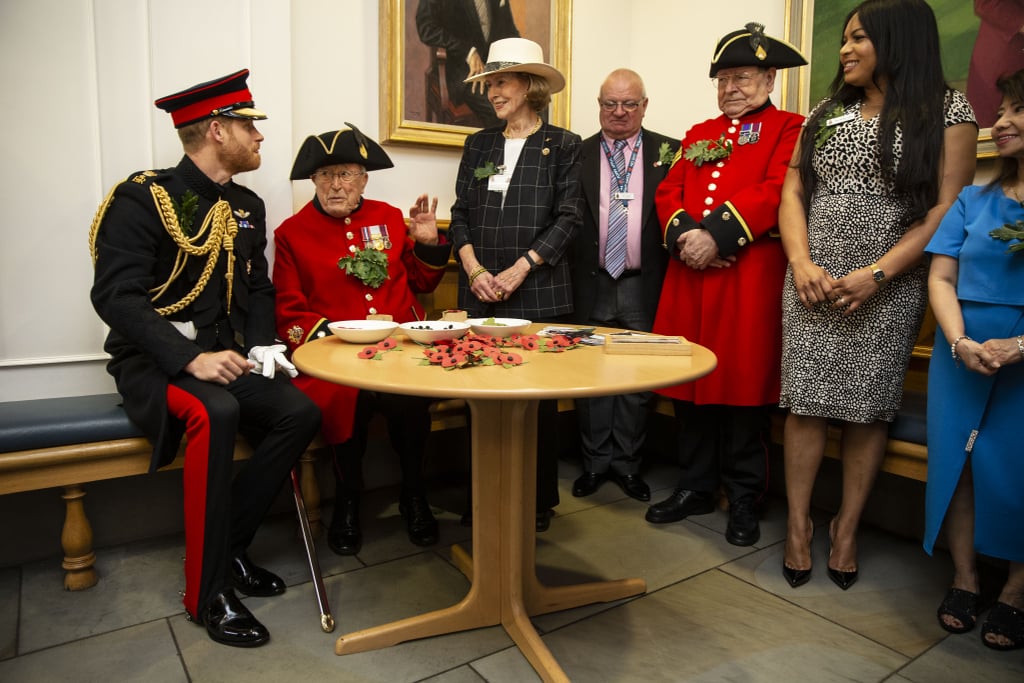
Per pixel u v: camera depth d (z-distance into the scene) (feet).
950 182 6.48
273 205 8.69
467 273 8.52
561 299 8.50
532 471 6.35
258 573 7.02
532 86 8.46
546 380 4.60
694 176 8.52
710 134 8.48
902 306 6.73
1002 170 6.14
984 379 6.12
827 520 9.08
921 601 6.98
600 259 9.83
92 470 6.89
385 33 9.45
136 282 6.37
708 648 6.10
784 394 7.33
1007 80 5.88
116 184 7.09
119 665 5.79
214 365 6.35
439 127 10.05
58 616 6.59
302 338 8.00
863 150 6.68
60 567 7.65
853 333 6.81
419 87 9.87
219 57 8.19
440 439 10.79
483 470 6.04
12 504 7.66
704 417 8.87
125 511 8.29
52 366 7.79
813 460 7.28
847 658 5.96
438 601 6.91
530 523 6.44
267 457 6.78
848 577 7.28
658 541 8.38
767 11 10.14
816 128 7.08
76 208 7.68
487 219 8.59
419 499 8.48
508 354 5.28
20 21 7.19
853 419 6.85
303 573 7.49
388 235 8.81
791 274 7.29
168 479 8.50
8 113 7.25
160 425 6.42
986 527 6.16
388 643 6.03
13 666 5.75
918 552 8.14
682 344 5.68
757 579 7.43
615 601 6.94
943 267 6.38
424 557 7.92
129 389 6.77
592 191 9.79
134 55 7.75
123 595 7.02
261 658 5.90
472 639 6.17
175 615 6.63
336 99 9.37
